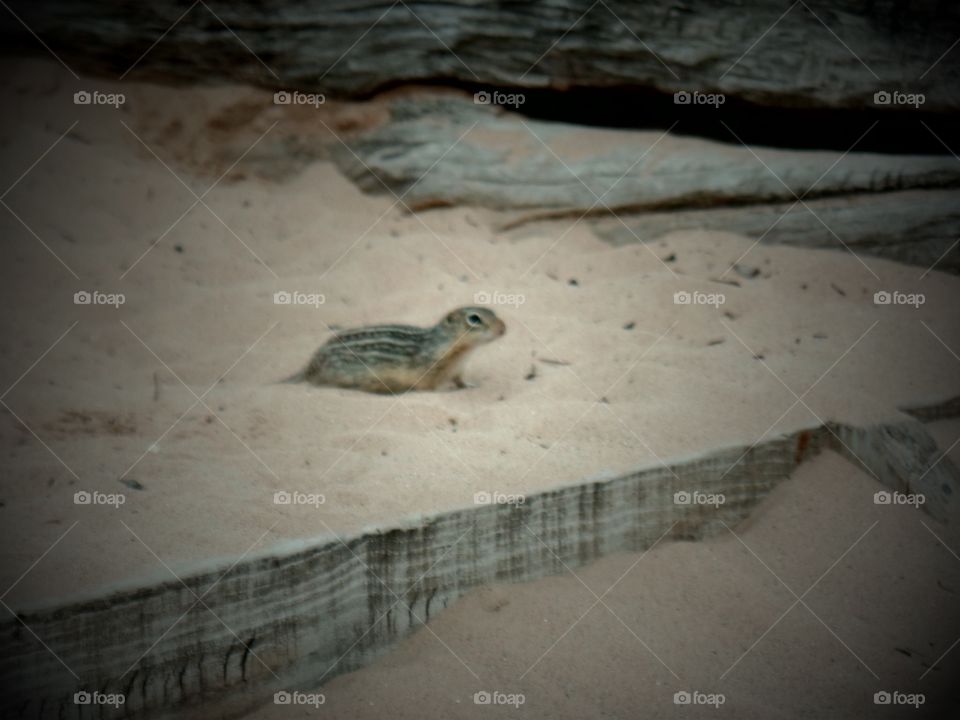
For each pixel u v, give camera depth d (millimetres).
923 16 8031
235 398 5211
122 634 3203
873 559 4500
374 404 5129
